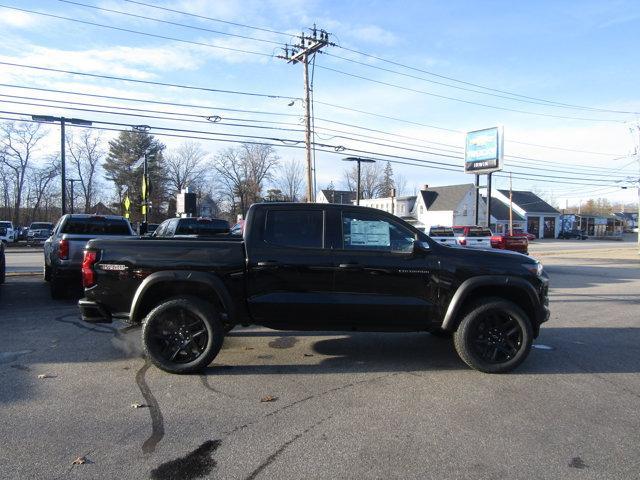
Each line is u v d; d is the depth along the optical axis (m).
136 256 5.41
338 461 3.51
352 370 5.60
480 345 5.62
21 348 6.29
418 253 5.52
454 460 3.54
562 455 3.63
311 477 3.29
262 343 6.76
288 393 4.85
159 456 3.56
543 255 30.19
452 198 67.06
